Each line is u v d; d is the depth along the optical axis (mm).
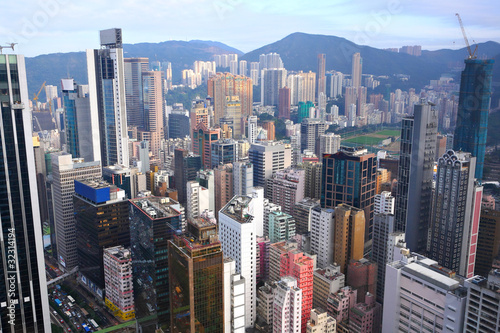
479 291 137000
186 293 147375
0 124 163500
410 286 160375
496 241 195875
